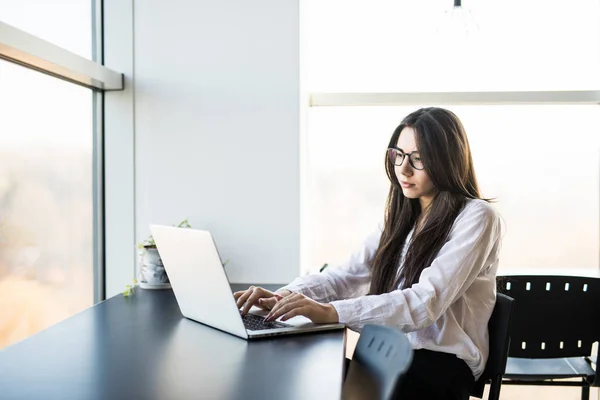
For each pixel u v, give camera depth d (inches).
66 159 95.3
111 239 104.4
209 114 101.9
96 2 102.5
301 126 102.8
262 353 53.6
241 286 97.0
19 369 49.1
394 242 74.9
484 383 69.9
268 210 101.6
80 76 91.9
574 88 116.2
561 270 117.0
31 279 86.8
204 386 44.8
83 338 59.1
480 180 119.6
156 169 103.0
